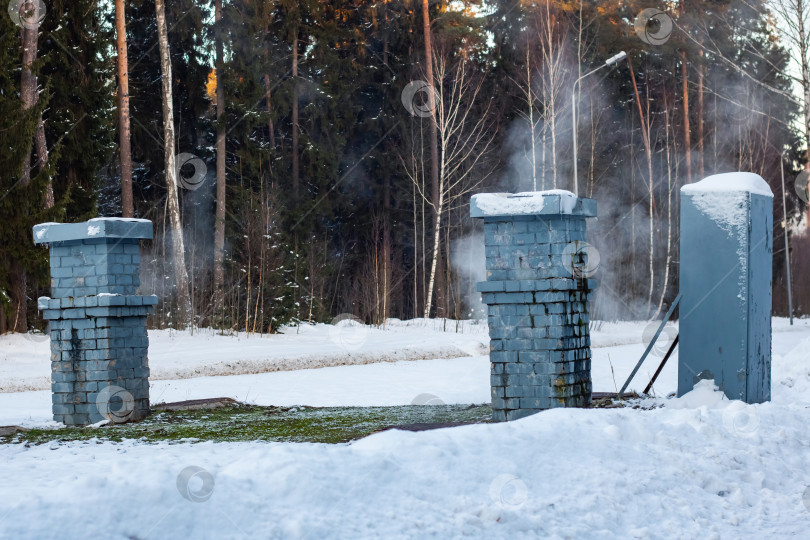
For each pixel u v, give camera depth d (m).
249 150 42.47
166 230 42.62
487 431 7.35
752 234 11.00
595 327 43.16
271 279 36.00
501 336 10.33
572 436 7.46
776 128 54.97
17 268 30.56
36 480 6.42
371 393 17.72
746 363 10.83
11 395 18.52
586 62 49.72
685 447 7.87
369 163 53.25
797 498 7.14
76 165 34.62
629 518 6.30
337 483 5.91
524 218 10.27
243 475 5.88
